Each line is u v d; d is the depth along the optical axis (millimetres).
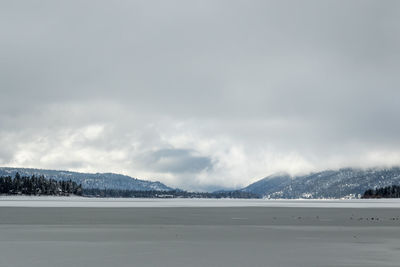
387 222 69938
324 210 121750
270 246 38562
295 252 34719
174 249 36500
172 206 160625
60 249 36312
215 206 163375
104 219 75250
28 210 110875
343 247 37875
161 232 51750
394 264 29328
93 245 39125
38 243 40438
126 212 103812
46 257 32062
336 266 28562
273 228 57875
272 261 30406
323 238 45219
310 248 37188
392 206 166750
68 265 28688
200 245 39250
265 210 121000
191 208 136375
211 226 61062
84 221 69812
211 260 30766
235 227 59375
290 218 80688
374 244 40031
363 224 65250
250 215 91875
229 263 29594
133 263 29500
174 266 28469
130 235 47906
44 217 79500
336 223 67500
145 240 43094
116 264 29141
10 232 51000
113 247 37781
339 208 139875
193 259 31234
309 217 84188
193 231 53219
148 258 31641
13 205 155125
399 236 47406
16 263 29469
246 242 41594
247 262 30000
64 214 91188
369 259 31266
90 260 30703
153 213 99562
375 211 114312
